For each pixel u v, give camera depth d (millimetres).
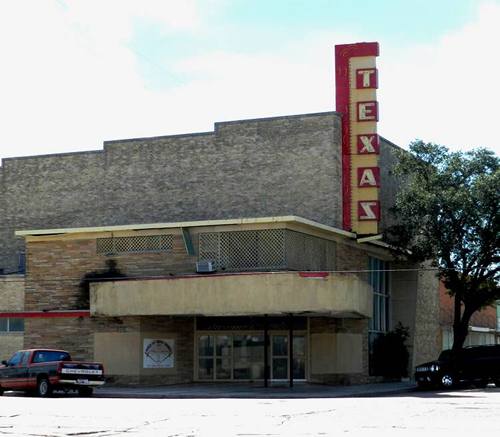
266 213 43312
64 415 21312
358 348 42125
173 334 40000
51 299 41594
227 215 44188
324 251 40406
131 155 47094
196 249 39031
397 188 47844
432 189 42688
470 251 42531
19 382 32844
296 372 40156
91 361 39312
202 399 30031
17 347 44125
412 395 32500
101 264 40906
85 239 41375
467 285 44594
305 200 42469
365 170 42031
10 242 49281
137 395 32938
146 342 38781
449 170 42656
